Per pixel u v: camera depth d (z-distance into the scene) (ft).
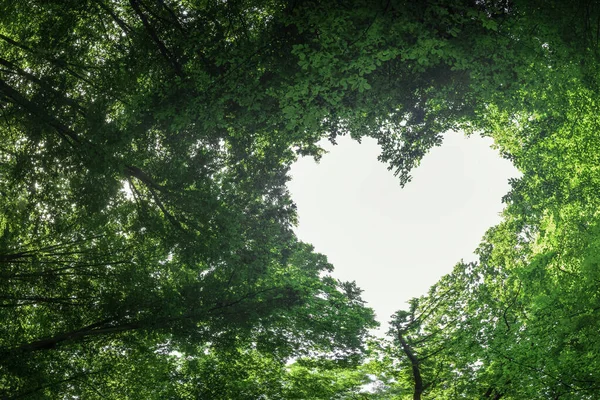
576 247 52.11
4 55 48.83
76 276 49.90
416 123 55.72
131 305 48.39
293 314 61.11
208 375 61.72
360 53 38.11
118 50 48.14
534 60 40.50
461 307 72.28
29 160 45.34
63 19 45.85
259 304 52.13
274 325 59.31
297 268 67.21
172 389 60.90
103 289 50.21
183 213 51.19
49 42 45.09
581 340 47.85
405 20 36.73
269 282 59.11
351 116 47.55
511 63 40.16
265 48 40.73
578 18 38.45
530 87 43.27
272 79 42.42
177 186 49.39
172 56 43.62
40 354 48.16
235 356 60.18
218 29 41.50
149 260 53.26
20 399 43.83
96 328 48.03
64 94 43.32
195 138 50.62
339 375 77.82
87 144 41.81
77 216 50.01
